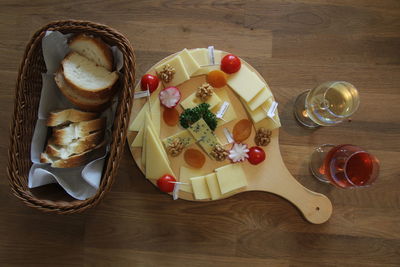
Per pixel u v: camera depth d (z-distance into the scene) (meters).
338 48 1.17
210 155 1.06
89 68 1.00
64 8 1.15
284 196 1.09
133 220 1.13
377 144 1.16
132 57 0.92
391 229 1.15
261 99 1.06
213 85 1.07
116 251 1.12
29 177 0.95
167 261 1.13
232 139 1.07
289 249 1.14
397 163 1.16
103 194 0.89
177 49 1.15
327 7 1.18
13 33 1.15
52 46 0.98
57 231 1.13
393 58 1.17
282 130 1.15
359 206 1.15
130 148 1.04
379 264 1.14
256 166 1.08
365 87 1.17
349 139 1.16
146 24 1.15
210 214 1.13
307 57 1.17
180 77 1.05
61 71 0.98
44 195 0.97
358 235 1.15
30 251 1.12
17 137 0.93
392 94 1.17
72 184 1.01
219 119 1.06
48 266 1.12
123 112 0.91
